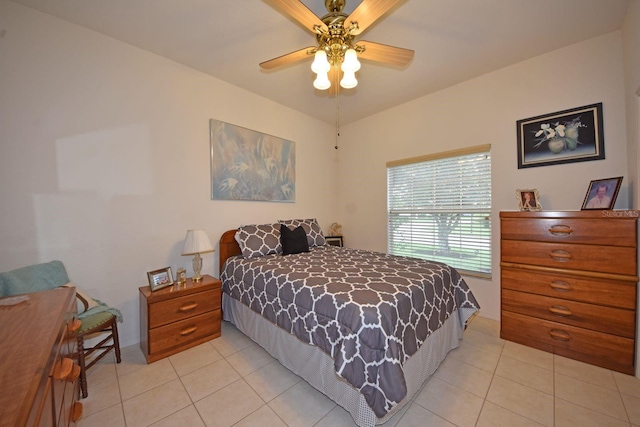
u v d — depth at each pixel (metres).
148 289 2.14
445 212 3.05
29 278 1.59
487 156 2.72
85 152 2.02
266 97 3.24
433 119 3.11
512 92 2.54
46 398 0.68
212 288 2.30
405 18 1.91
